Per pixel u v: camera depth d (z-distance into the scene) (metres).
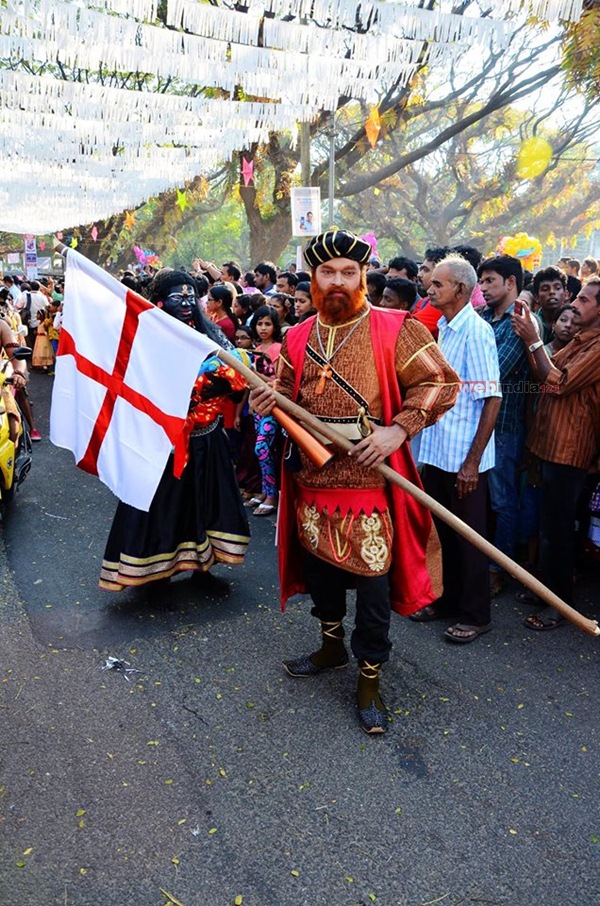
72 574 4.30
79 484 6.20
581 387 3.38
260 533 5.07
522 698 3.06
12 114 7.30
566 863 2.22
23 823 2.35
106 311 3.30
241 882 2.14
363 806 2.44
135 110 7.23
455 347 3.36
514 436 3.96
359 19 4.64
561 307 4.20
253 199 17.38
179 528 3.87
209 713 2.94
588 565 4.34
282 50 5.19
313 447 2.59
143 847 2.26
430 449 3.52
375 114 7.78
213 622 3.71
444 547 3.64
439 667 3.29
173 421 3.19
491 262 3.84
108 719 2.89
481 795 2.50
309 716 2.93
